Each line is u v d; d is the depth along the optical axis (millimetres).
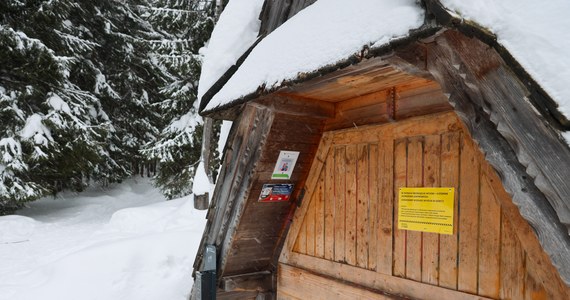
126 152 13680
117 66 13820
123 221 8203
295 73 1560
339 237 2305
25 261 6383
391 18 1220
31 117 9148
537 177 993
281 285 2748
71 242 7492
